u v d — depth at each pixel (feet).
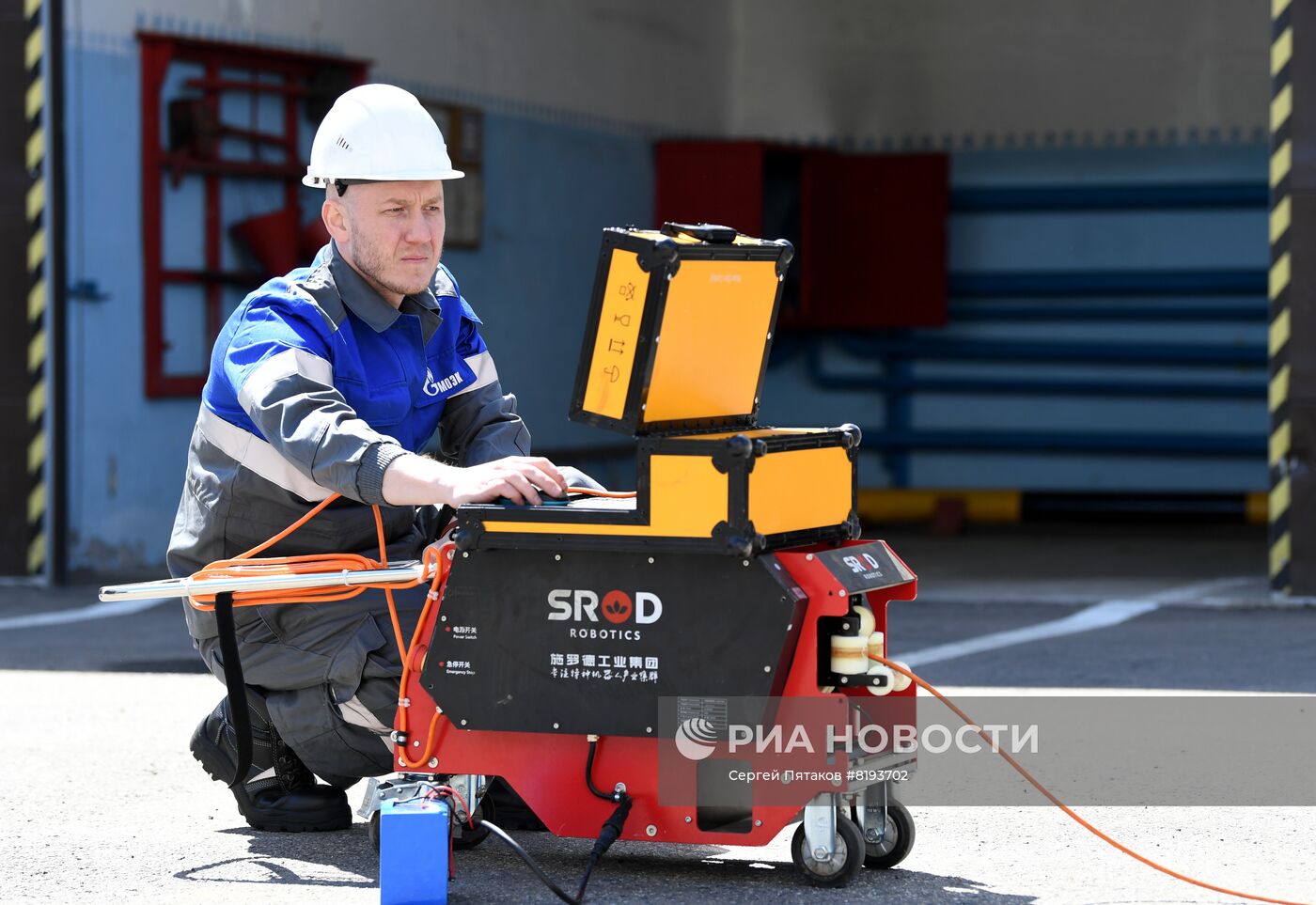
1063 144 128.16
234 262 90.27
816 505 29.76
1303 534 73.56
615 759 29.45
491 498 29.04
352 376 32.71
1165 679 53.78
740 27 134.92
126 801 37.60
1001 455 130.93
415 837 28.17
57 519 81.82
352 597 31.99
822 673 29.76
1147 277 125.80
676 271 27.91
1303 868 31.24
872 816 31.14
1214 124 125.29
